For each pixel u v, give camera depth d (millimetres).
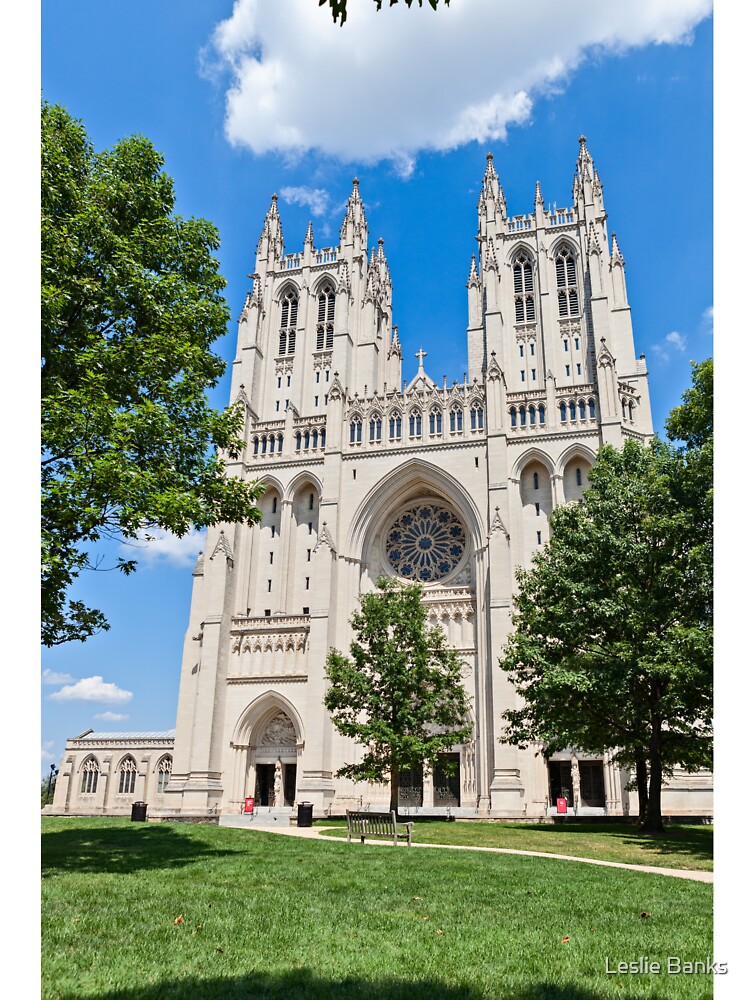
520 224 91500
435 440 79875
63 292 25875
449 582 77125
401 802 71438
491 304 84938
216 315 32219
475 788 68562
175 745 77750
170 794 75812
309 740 70250
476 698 70125
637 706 41281
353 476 81375
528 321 86062
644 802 46656
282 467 84750
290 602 80938
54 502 23281
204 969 11320
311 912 15539
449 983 10820
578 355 82875
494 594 69938
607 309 80688
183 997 10047
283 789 75000
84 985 10398
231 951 12328
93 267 28359
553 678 41594
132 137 33281
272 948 12586
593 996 10367
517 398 78562
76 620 28609
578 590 43406
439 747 54062
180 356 29312
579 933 14102
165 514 25453
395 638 58156
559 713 44531
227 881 19688
